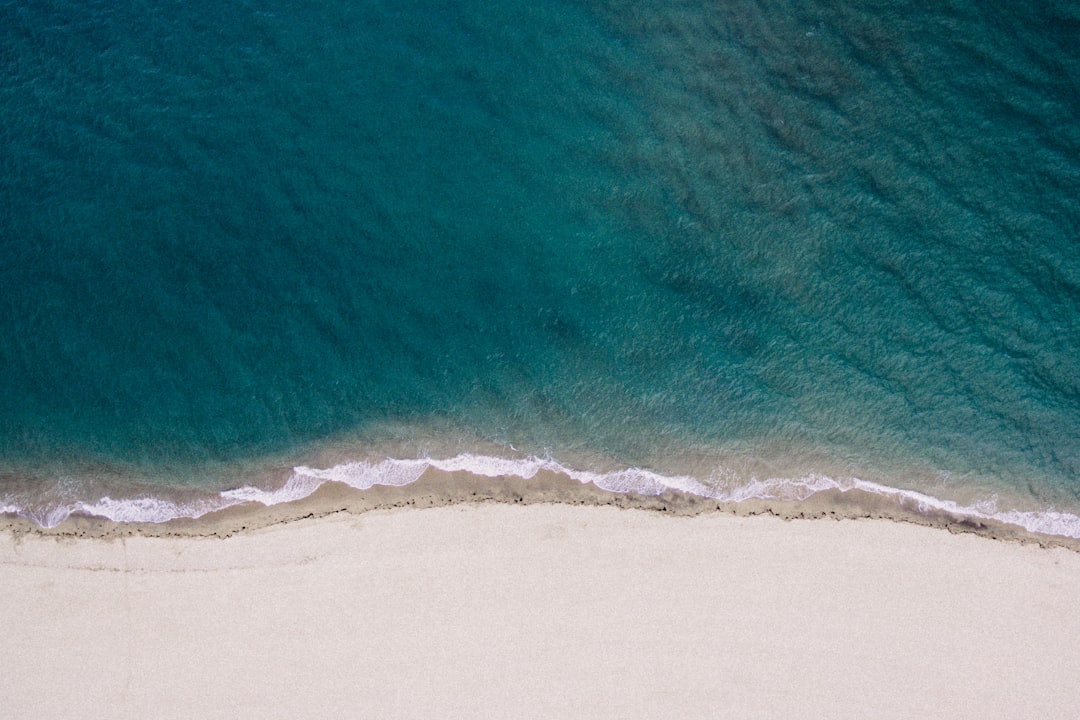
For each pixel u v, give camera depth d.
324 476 18.47
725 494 18.05
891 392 18.31
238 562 18.00
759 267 19.03
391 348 19.06
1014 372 18.20
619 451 18.39
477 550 17.89
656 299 19.03
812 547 17.72
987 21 19.77
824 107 19.64
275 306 19.33
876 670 17.16
